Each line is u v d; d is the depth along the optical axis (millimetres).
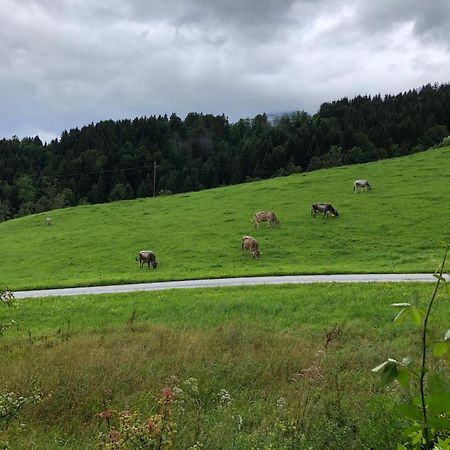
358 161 123250
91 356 11336
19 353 13023
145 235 56375
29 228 69875
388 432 5141
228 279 35219
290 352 11641
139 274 39531
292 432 6250
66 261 50062
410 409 2211
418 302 2301
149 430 4828
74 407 8039
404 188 61938
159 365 10781
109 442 4996
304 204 60781
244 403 8195
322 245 46031
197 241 51375
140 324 19766
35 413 7715
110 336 16219
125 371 9961
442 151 80875
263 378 9680
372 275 32906
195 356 11641
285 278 33875
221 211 62781
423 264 35656
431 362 8195
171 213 66438
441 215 50688
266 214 53281
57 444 6480
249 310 22266
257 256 44031
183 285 33844
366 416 6172
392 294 23516
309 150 129125
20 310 26266
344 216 54125
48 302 28781
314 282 30094
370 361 11125
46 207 119562
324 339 14539
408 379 2217
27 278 44250
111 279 37156
